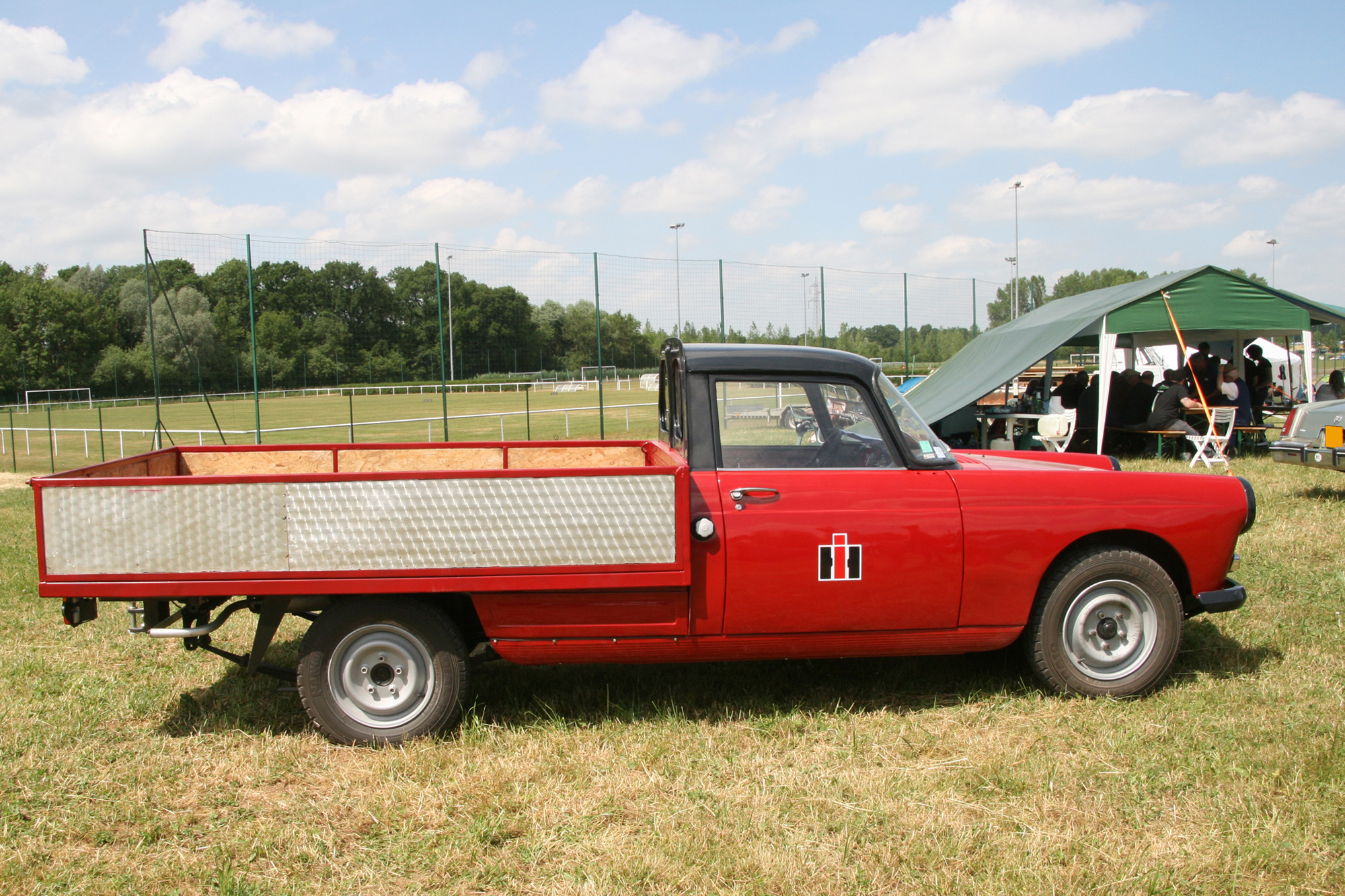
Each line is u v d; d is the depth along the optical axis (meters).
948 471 3.96
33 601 6.31
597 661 3.87
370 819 3.14
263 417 34.44
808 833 2.98
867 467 3.94
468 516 3.60
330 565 3.58
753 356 3.95
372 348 47.81
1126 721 3.80
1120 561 3.98
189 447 5.07
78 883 2.79
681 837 2.95
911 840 2.90
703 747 3.68
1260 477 10.38
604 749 3.67
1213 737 3.63
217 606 3.96
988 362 14.64
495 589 3.62
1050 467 4.29
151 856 2.95
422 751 3.65
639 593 3.74
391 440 22.06
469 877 2.79
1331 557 6.56
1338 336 40.22
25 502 11.73
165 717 4.20
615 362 29.11
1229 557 4.12
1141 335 17.91
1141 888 2.64
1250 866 2.76
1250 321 12.23
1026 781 3.29
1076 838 2.92
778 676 4.48
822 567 3.78
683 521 3.63
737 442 3.90
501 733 3.87
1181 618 4.05
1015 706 4.01
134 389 65.75
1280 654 4.64
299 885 2.76
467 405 37.38
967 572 3.87
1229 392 12.52
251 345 13.16
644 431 21.69
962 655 4.73
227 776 3.55
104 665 4.96
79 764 3.66
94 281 85.44
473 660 4.07
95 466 4.11
